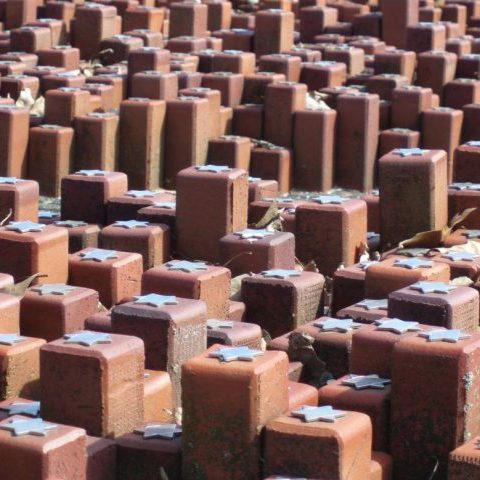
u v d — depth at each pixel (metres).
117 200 29.19
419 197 28.45
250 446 17.44
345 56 46.31
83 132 36.03
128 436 18.47
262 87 39.91
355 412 17.75
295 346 21.91
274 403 17.80
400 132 38.78
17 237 24.62
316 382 21.77
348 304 24.80
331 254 27.52
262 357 17.91
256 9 60.78
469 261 25.39
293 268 26.94
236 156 36.84
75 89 37.31
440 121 39.28
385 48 50.69
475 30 59.06
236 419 17.47
